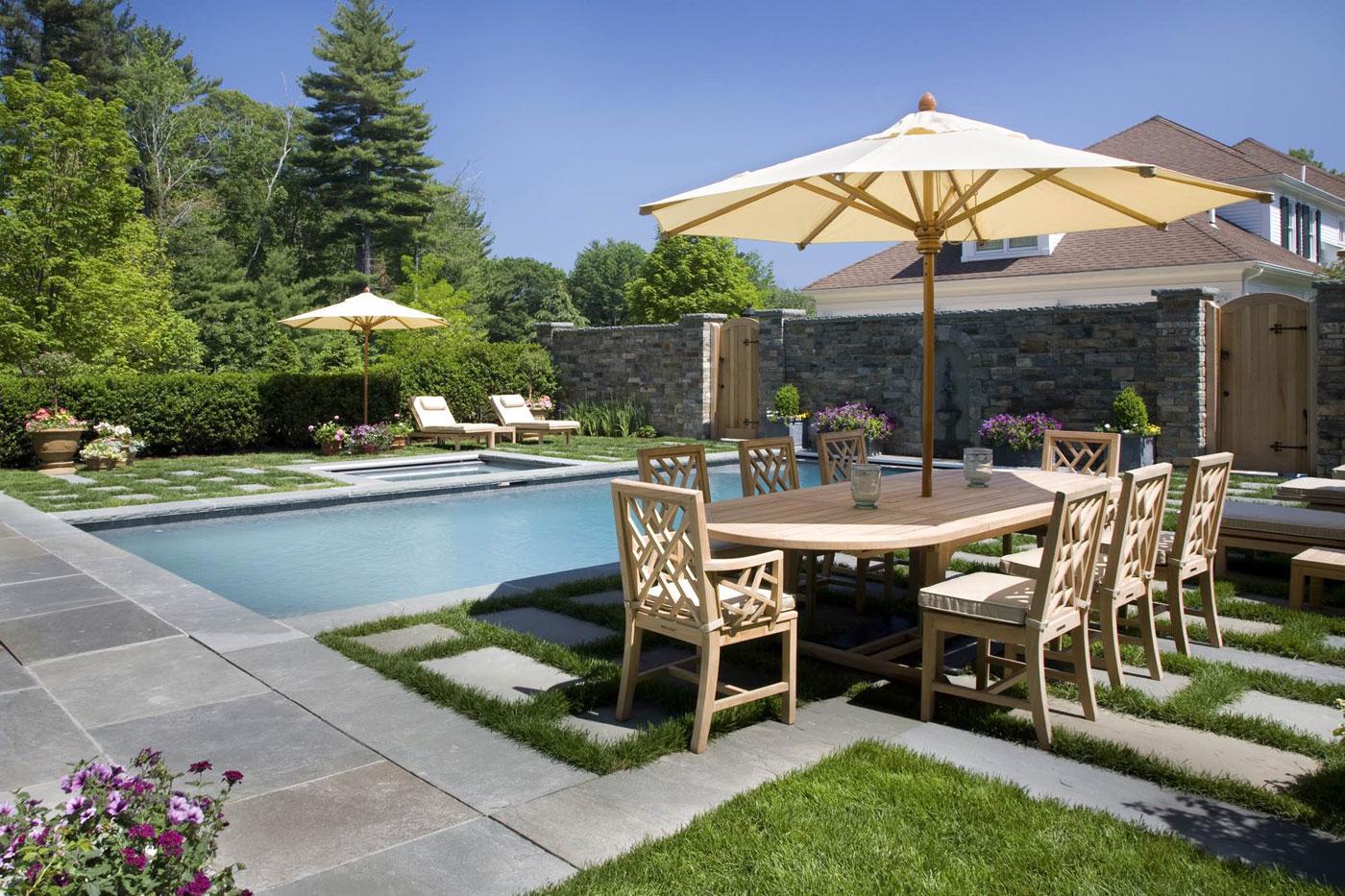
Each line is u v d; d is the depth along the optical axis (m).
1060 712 3.37
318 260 34.03
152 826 1.65
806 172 3.59
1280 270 15.89
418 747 2.99
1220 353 11.05
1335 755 2.88
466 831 2.43
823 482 5.78
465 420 17.00
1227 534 5.41
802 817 2.46
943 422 13.13
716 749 3.02
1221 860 2.26
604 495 10.31
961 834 2.39
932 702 3.32
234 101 35.91
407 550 7.38
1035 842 2.34
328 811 2.54
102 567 5.80
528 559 7.08
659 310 39.44
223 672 3.75
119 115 14.55
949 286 18.66
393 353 25.62
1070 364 11.93
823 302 20.97
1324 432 10.19
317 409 14.22
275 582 6.23
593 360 18.02
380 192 32.97
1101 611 3.56
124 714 3.27
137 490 9.32
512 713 3.20
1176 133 19.92
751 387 15.86
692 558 2.99
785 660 3.27
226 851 2.32
